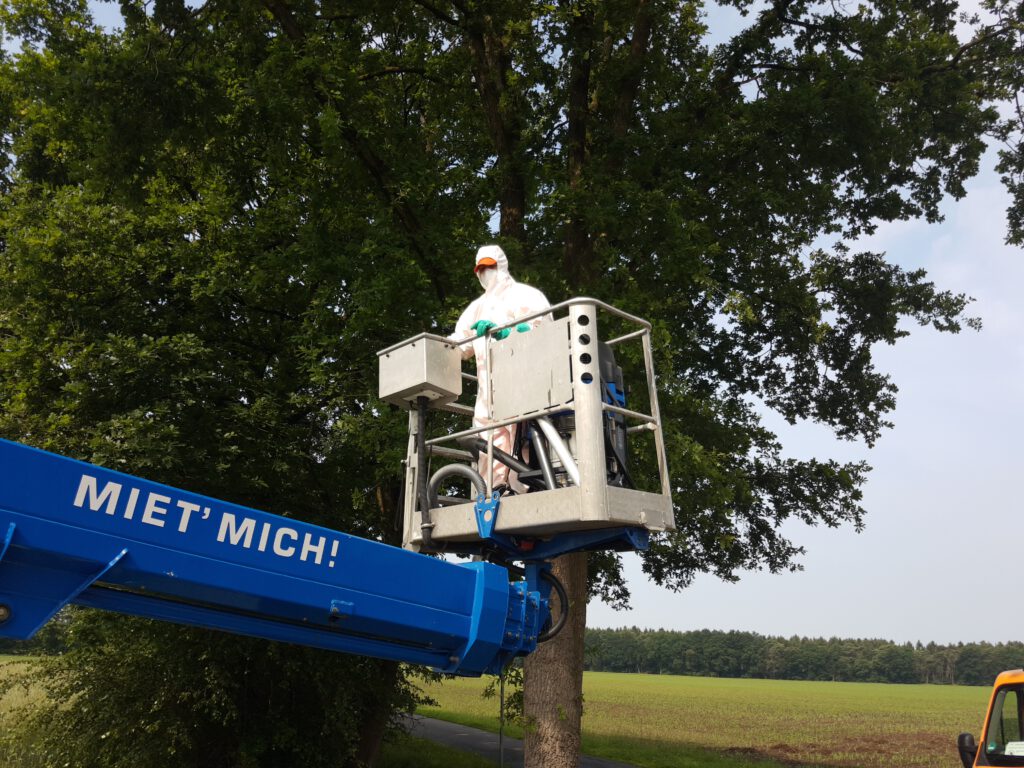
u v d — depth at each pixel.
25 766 15.73
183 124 13.40
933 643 133.88
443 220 15.23
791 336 19.50
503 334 5.05
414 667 16.77
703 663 133.12
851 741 35.09
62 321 13.91
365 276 13.12
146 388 13.15
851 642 137.00
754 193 16.09
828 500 20.25
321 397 14.47
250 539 3.16
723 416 16.19
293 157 15.10
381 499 16.58
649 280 14.49
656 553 18.44
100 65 12.79
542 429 4.35
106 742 14.95
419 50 16.39
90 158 14.61
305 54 14.26
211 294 14.23
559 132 17.25
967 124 17.19
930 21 18.16
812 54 17.61
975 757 8.91
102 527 2.88
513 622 3.87
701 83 17.52
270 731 15.78
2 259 14.26
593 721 42.66
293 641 3.47
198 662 14.56
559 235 15.83
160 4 12.95
